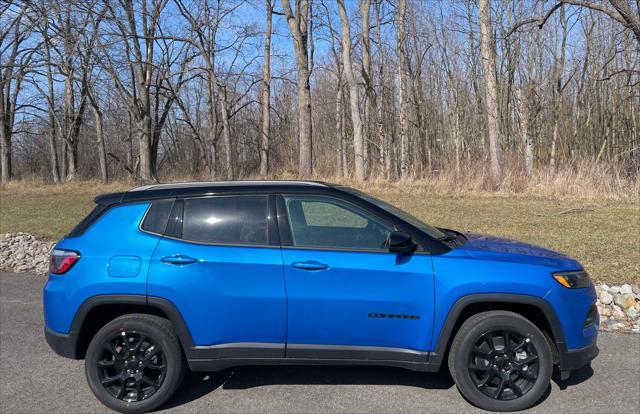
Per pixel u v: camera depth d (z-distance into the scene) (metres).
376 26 27.17
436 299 3.55
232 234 3.75
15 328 5.49
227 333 3.63
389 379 4.08
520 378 3.59
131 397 3.66
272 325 3.62
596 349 3.73
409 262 3.60
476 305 3.69
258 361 3.66
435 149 30.17
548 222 11.12
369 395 3.80
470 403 3.64
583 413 3.46
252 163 35.84
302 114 23.50
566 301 3.56
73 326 3.68
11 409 3.67
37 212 15.74
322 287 3.58
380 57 27.52
